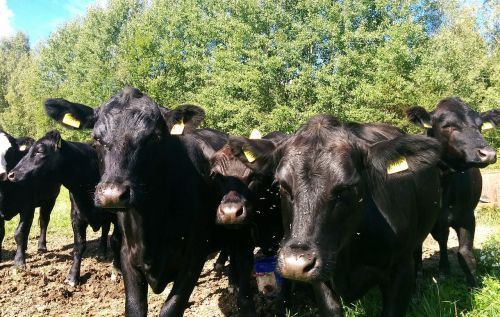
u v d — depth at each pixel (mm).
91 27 20266
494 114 2484
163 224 1702
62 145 2947
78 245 2830
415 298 2049
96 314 2266
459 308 1892
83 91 16469
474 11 12766
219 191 2076
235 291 2473
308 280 1129
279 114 10766
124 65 15297
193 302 2383
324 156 1246
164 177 1697
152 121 1615
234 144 1538
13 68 31891
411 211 1685
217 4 14789
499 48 10953
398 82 9805
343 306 1798
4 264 3324
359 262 1527
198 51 14727
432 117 2447
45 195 3406
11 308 2361
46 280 2768
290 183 1251
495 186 4926
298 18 12930
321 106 10867
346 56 11102
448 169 2314
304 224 1188
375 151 1354
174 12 17406
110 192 1418
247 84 11531
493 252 2564
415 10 13000
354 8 12344
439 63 10984
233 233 2162
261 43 12414
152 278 1729
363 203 1343
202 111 1748
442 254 2510
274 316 2172
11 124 23953
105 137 1559
